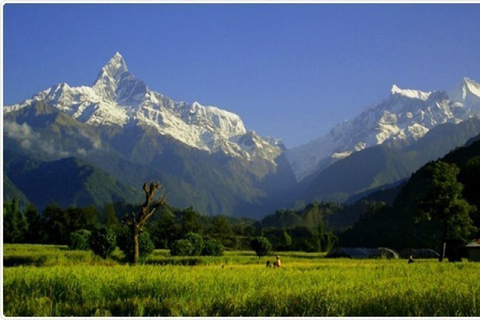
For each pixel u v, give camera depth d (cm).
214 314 2050
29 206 14688
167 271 3114
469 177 10469
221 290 2377
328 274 3350
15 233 14112
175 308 2083
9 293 2300
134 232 5603
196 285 2423
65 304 2194
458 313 2006
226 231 15338
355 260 7306
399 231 15025
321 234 14350
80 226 14412
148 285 2431
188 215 14112
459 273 3650
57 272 2733
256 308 2102
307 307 2094
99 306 2153
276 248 14288
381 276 3309
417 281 2798
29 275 2605
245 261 6669
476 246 7919
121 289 2403
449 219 8006
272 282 2722
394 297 2158
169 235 13238
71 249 8900
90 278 2517
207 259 6241
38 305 2097
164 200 5722
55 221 14462
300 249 14088
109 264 5291
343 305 2081
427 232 13662
